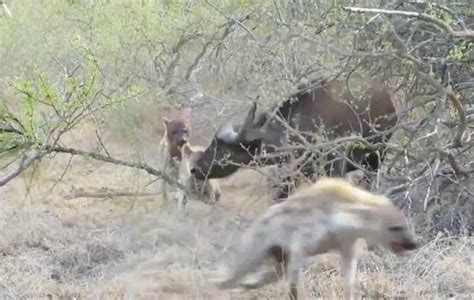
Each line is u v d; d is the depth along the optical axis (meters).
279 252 13.89
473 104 18.78
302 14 20.58
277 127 19.73
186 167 20.92
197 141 24.27
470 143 18.27
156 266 17.05
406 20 18.05
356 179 20.33
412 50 17.73
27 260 17.84
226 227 18.81
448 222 18.39
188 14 26.17
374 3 18.97
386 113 20.17
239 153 20.19
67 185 23.12
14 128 17.52
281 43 19.58
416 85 19.27
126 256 17.80
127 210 21.00
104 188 22.22
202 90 23.17
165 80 24.33
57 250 18.56
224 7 24.39
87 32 28.09
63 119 18.03
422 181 18.58
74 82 18.20
